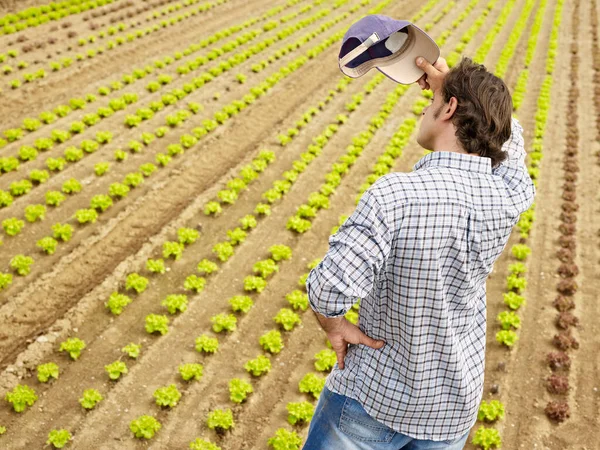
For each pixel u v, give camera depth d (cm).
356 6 3164
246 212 1333
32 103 1692
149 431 765
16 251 1112
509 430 834
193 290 1076
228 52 2294
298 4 3089
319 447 323
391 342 289
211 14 2752
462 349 293
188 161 1498
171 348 938
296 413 808
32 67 1909
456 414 301
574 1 3697
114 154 1480
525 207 286
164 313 1012
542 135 1881
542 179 1609
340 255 255
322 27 2730
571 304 1093
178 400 841
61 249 1130
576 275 1198
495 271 1205
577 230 1371
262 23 2725
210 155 1542
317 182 1490
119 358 905
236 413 830
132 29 2405
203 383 877
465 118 274
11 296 996
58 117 1641
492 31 2966
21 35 2148
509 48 2695
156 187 1370
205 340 927
